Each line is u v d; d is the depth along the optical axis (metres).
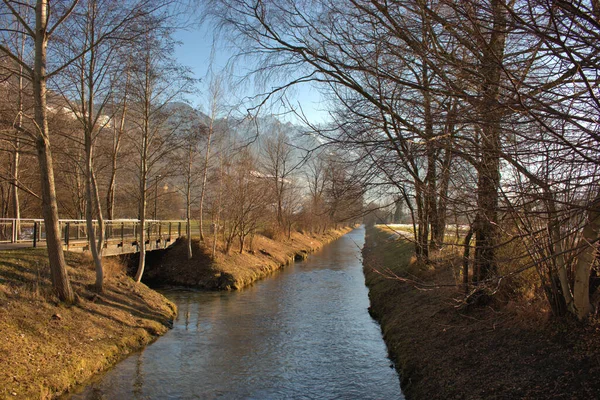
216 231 24.56
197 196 26.36
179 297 17.52
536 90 3.64
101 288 12.21
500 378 6.08
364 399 7.77
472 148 4.06
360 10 4.43
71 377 7.98
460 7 3.47
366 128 4.57
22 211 28.05
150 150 16.12
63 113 12.51
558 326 6.48
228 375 9.01
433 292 11.32
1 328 8.10
